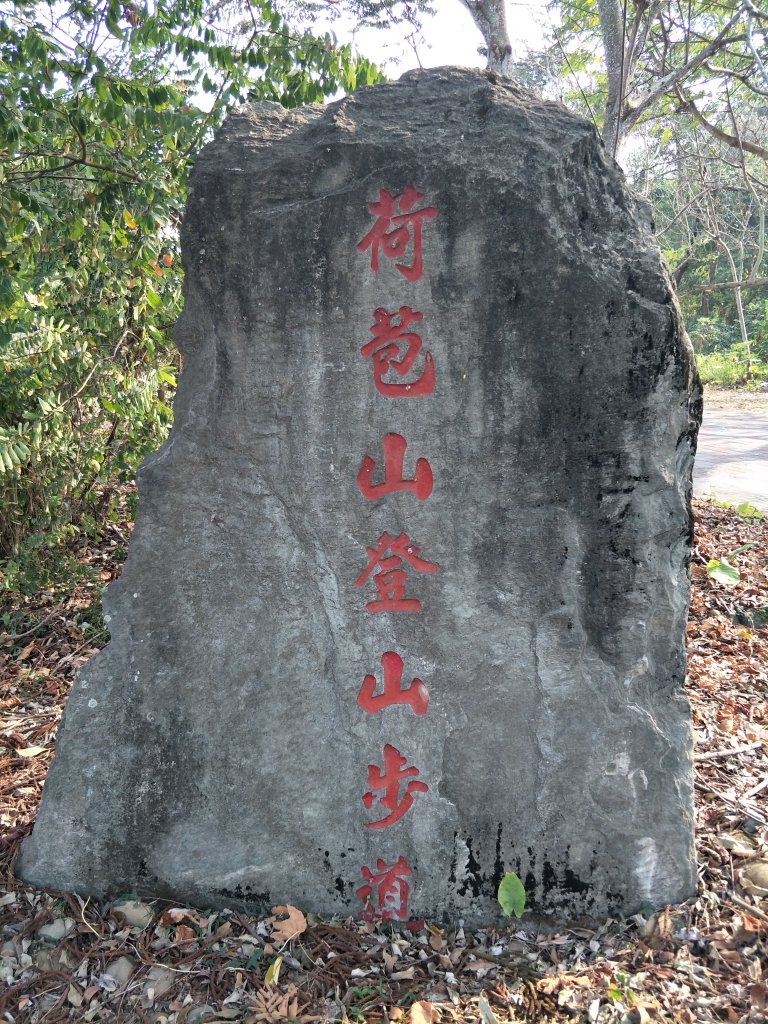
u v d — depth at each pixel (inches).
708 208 741.3
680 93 314.3
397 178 98.0
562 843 109.9
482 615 107.0
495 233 97.7
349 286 100.3
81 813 111.0
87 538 233.8
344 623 108.2
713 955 102.5
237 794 111.4
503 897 108.0
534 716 108.3
